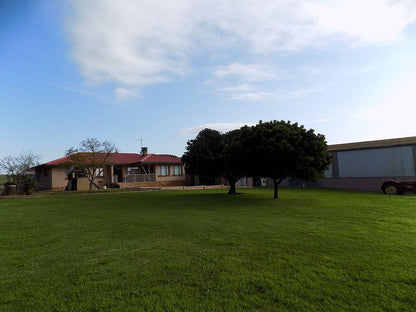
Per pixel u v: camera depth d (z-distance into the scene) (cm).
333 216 886
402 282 369
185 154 2052
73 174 2888
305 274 399
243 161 1475
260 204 1254
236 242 575
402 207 1073
